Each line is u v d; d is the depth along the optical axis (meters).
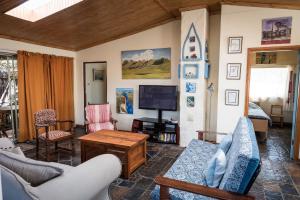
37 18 3.66
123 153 2.91
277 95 6.72
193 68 4.19
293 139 3.65
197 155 2.64
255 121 4.85
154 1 3.80
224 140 2.54
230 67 4.00
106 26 4.59
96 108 4.76
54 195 1.36
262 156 3.81
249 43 3.85
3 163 1.52
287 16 3.59
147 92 4.83
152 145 4.42
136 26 4.90
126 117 5.46
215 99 4.50
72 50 5.79
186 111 4.31
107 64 5.56
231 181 1.50
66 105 5.53
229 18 3.93
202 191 1.50
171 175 2.10
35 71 4.64
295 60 6.37
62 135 3.62
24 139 4.50
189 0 3.82
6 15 3.33
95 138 3.23
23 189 1.26
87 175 1.59
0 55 4.35
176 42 4.75
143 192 2.57
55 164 1.66
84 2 3.39
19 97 4.35
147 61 5.08
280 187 2.73
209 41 4.46
